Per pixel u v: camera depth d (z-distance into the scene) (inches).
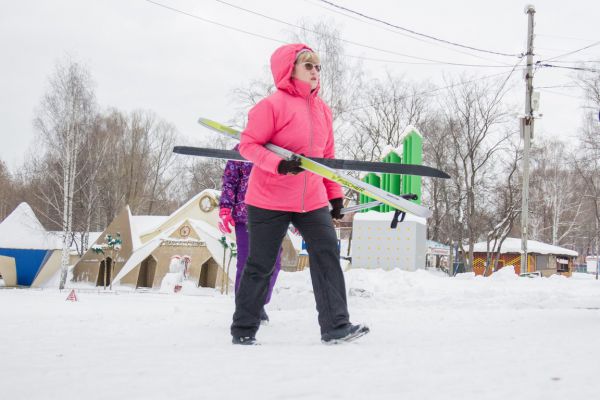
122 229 764.0
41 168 947.3
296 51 114.7
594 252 2249.0
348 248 1044.5
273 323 152.2
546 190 1659.7
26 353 79.0
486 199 1151.0
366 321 147.3
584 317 139.6
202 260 739.4
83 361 70.6
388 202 113.9
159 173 1643.7
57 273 808.3
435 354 75.0
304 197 113.1
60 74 858.1
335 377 58.6
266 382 56.4
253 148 111.9
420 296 260.4
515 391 50.3
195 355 76.5
